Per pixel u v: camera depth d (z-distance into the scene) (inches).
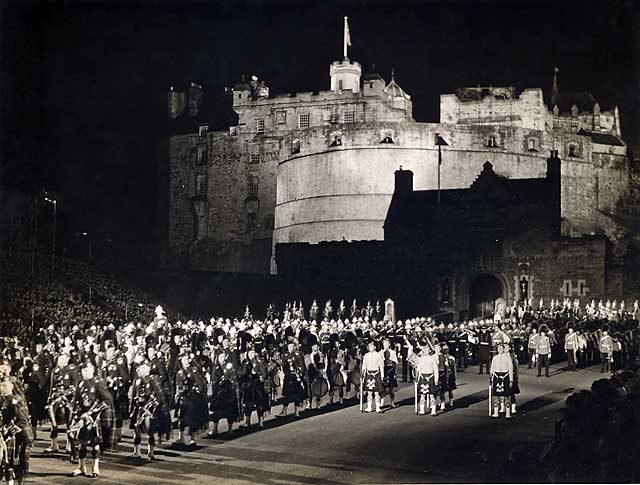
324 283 2738.7
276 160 3937.0
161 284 2416.3
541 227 2615.7
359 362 1346.0
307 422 1096.8
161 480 813.9
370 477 818.8
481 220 2682.1
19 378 983.0
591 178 3661.4
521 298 2613.2
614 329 1717.5
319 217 3442.4
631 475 703.7
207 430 1058.1
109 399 844.6
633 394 772.0
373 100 3875.5
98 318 1797.5
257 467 862.5
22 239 2226.9
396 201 2839.6
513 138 3479.3
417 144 3383.4
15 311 1582.2
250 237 3924.7
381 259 2721.5
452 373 1203.2
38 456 912.9
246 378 1066.7
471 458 883.4
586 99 3850.9
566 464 733.3
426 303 2664.9
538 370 1531.7
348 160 3410.4
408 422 1082.1
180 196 4074.8
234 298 2544.3
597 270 2529.5
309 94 3959.2
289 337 1368.1
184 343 1207.6
